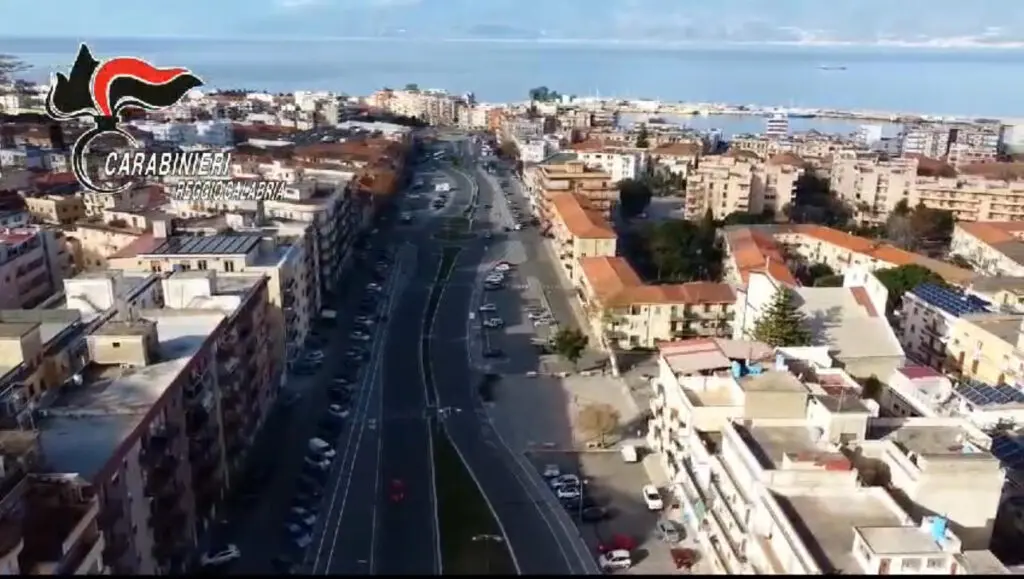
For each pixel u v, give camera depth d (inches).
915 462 2667.3
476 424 4557.1
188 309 3946.9
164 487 2972.4
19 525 2228.1
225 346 3767.2
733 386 3499.0
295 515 3582.7
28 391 3196.4
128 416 2886.3
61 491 2411.4
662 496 3814.0
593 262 6446.9
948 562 2186.3
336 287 6919.3
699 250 7568.9
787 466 2632.9
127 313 3806.6
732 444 2913.4
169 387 3122.5
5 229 6259.8
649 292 5728.3
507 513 3693.4
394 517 3631.9
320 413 4626.0
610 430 4468.5
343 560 3314.5
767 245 7214.6
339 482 3912.4
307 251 5772.6
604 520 3644.2
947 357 5049.2
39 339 3353.8
